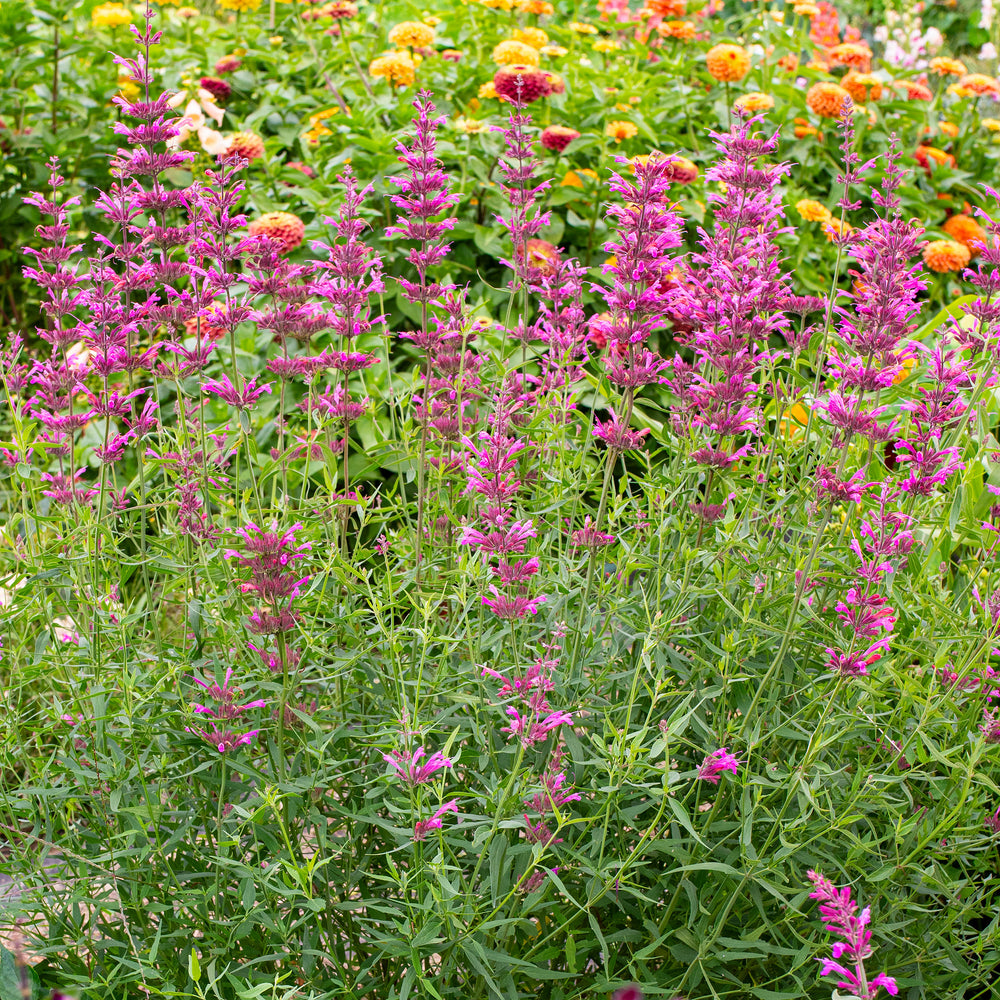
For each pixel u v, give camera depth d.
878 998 2.21
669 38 6.40
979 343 2.41
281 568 1.99
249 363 4.25
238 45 6.29
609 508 2.84
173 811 2.16
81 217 5.45
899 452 2.37
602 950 2.00
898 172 2.48
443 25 6.35
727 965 2.25
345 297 2.44
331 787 2.26
